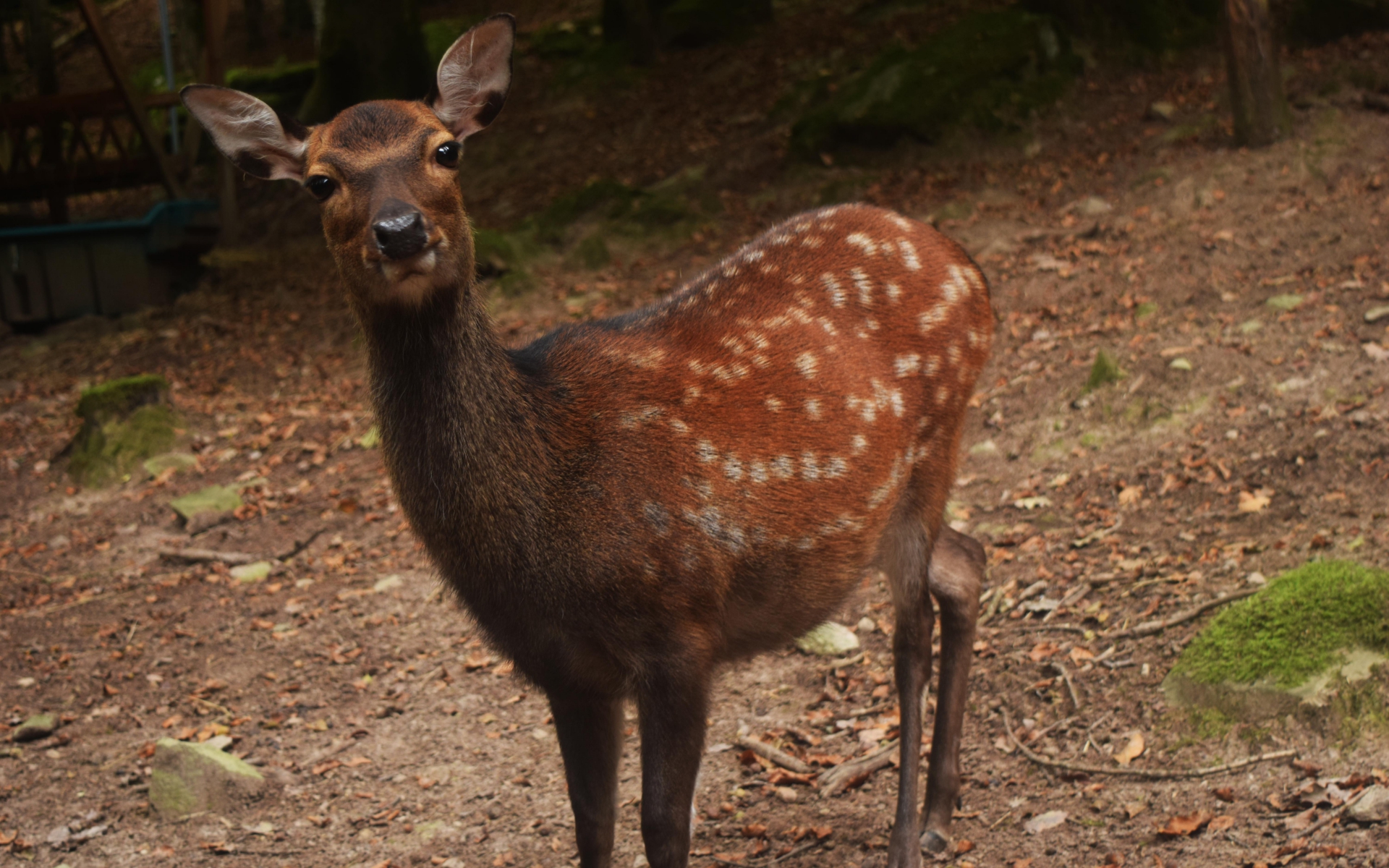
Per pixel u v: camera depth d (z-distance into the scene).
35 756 4.75
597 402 2.83
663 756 2.80
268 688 5.11
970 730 3.93
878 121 11.61
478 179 14.20
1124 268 7.90
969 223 9.63
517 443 2.74
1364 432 5.05
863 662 4.51
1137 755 3.56
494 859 3.73
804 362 3.09
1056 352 6.95
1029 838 3.33
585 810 2.99
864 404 3.14
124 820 4.25
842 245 3.40
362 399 8.86
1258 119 9.50
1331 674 3.48
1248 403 5.67
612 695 2.94
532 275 10.58
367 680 5.06
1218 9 12.73
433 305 2.67
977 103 11.63
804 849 3.50
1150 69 12.32
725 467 2.87
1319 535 4.36
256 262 12.77
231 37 23.47
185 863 3.94
